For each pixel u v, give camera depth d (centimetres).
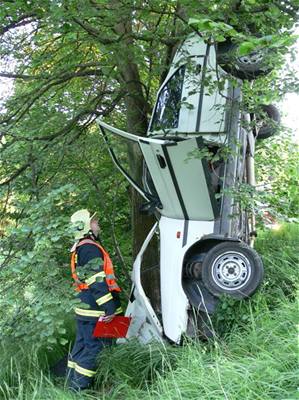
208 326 523
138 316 604
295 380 380
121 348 556
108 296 561
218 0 512
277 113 693
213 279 521
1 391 526
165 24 668
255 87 571
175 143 533
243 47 370
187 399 404
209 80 554
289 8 521
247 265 523
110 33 678
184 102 586
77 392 520
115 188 829
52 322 459
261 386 385
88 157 780
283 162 889
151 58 721
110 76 759
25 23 664
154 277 718
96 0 547
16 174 659
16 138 677
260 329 478
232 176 552
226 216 554
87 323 570
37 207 475
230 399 379
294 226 823
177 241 571
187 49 608
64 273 534
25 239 502
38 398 494
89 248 566
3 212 616
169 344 551
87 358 563
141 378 517
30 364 553
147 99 788
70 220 470
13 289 470
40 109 741
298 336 405
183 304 549
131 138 602
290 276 571
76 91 849
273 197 606
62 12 558
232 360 445
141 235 789
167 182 570
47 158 682
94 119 809
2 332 482
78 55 777
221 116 581
